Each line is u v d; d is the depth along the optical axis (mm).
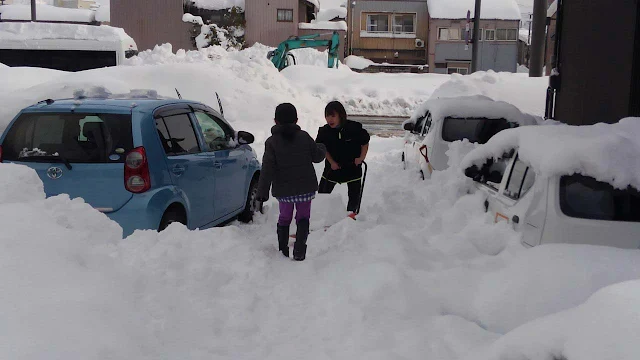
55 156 6148
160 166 6297
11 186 4598
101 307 3555
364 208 8336
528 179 5457
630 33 11336
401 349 3863
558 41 14180
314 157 6035
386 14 61500
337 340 4074
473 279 4695
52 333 3154
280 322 4379
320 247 6293
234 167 8016
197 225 7008
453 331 3986
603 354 2264
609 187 4930
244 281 5039
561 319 2615
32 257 3666
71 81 18078
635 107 11328
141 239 5469
